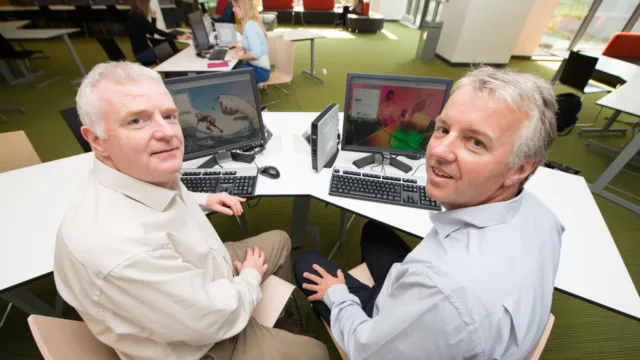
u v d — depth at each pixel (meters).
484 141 0.52
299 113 1.84
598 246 1.00
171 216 0.73
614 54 3.69
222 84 1.16
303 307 1.48
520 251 0.55
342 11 7.75
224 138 1.27
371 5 8.38
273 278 1.05
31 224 0.99
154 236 0.64
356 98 1.20
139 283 0.58
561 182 1.31
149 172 0.67
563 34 5.74
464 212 0.61
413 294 0.56
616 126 3.40
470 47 5.03
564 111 2.38
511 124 0.50
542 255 0.58
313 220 2.00
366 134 1.29
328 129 1.25
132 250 0.59
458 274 0.52
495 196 0.61
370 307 0.94
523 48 5.68
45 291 1.46
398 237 1.21
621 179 2.57
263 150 1.46
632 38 3.58
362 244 1.21
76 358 0.60
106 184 0.66
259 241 1.19
